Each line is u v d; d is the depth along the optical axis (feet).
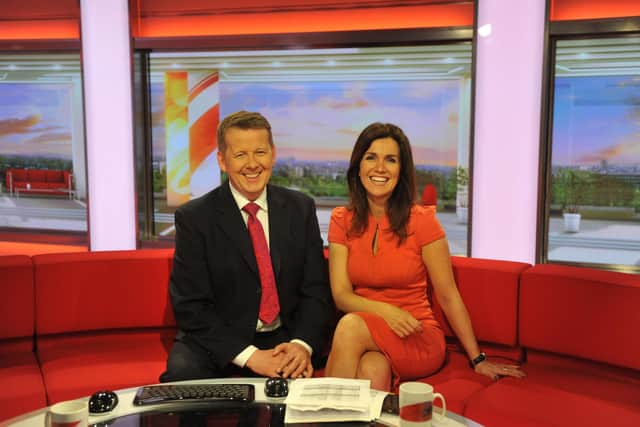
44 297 8.21
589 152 12.31
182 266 7.48
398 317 7.08
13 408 6.61
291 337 7.63
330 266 7.85
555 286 7.39
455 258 8.34
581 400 6.45
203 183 14.69
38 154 15.76
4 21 14.62
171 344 8.60
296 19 13.33
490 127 12.30
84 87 14.14
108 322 8.50
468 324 7.55
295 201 7.98
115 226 14.51
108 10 13.87
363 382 5.24
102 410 4.76
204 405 4.96
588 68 12.03
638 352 6.76
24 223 16.19
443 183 13.58
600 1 11.47
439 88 13.34
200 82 14.35
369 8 12.92
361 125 13.94
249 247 7.46
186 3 13.73
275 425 4.62
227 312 7.50
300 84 14.06
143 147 14.40
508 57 12.00
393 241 7.59
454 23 12.55
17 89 15.56
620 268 12.28
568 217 12.66
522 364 7.73
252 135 7.16
